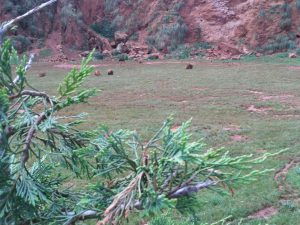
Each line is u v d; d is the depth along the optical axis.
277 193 6.60
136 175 1.84
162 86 18.52
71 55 33.25
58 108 1.99
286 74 21.64
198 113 13.08
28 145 1.93
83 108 13.95
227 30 34.44
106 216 1.70
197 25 34.94
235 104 14.38
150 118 12.48
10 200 1.96
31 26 33.78
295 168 7.86
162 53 33.44
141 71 24.42
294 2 34.09
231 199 6.34
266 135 10.35
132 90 17.61
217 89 17.48
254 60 29.28
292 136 10.18
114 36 35.75
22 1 34.34
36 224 2.09
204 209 6.05
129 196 1.73
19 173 1.95
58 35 34.56
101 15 37.91
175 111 13.38
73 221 2.03
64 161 2.24
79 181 6.53
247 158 2.02
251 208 6.10
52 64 29.59
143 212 1.67
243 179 1.86
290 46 31.72
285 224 5.69
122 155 1.99
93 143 2.08
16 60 2.05
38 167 2.37
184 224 2.38
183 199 2.01
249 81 19.44
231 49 32.44
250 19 34.03
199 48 33.44
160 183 1.86
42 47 33.09
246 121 11.95
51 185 2.41
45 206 2.23
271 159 8.31
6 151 1.98
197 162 1.78
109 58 32.03
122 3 37.38
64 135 2.17
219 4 35.66
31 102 2.15
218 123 11.77
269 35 33.00
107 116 12.76
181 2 36.19
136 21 36.31
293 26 33.19
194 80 20.09
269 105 14.15
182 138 1.85
